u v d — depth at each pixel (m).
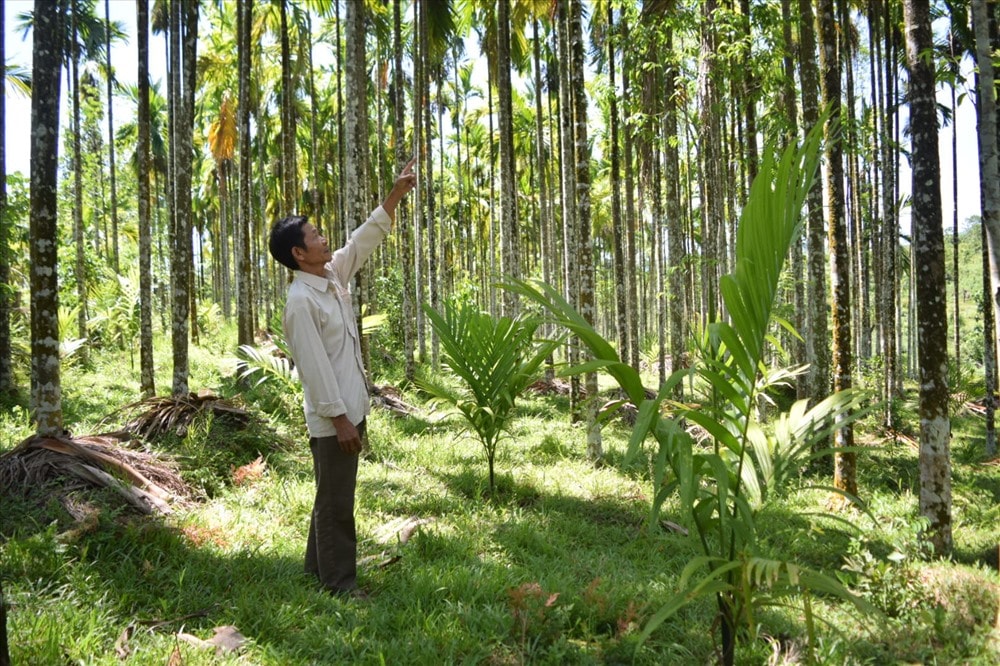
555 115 19.41
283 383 8.92
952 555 4.89
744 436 2.27
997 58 4.55
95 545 3.48
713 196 10.28
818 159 2.11
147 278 8.88
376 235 3.71
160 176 27.73
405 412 9.23
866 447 2.25
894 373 10.95
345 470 3.37
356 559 3.67
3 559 3.11
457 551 4.04
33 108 4.86
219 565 3.47
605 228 27.66
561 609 3.22
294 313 3.23
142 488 4.40
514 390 5.60
